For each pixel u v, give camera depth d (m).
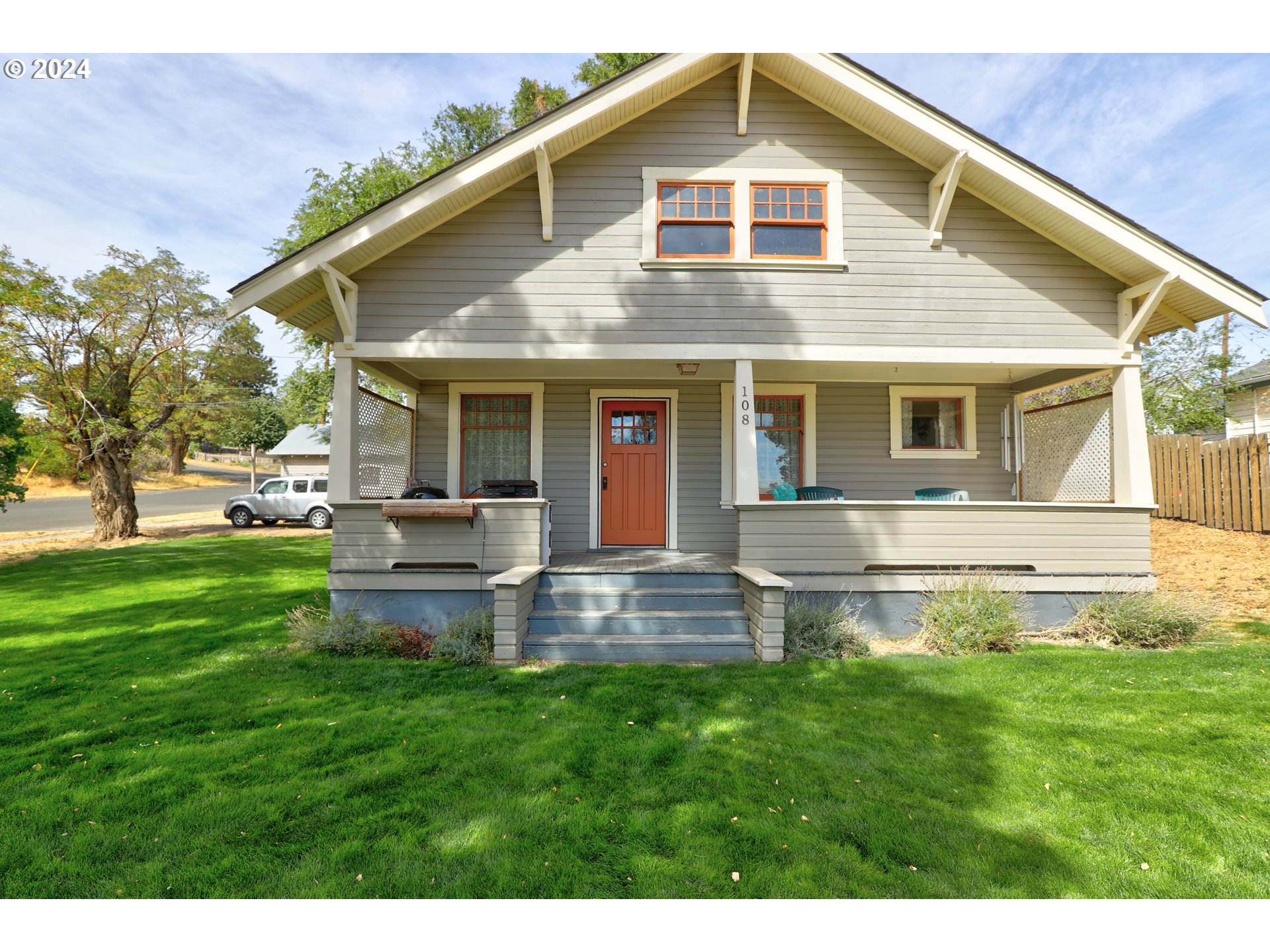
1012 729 4.01
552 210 6.91
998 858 2.63
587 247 6.98
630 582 6.69
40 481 30.62
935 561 6.62
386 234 6.59
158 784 3.31
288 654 5.95
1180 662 5.43
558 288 6.93
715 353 6.90
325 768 3.50
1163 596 6.44
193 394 16.64
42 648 6.25
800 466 9.13
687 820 2.91
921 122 6.44
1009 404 9.06
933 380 8.95
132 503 16.64
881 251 7.06
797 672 5.29
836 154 7.16
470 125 20.34
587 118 6.39
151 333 16.17
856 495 9.05
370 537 6.66
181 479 38.00
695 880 2.50
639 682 5.04
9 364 14.10
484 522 6.65
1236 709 4.32
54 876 2.57
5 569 11.80
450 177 6.29
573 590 6.51
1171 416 15.02
